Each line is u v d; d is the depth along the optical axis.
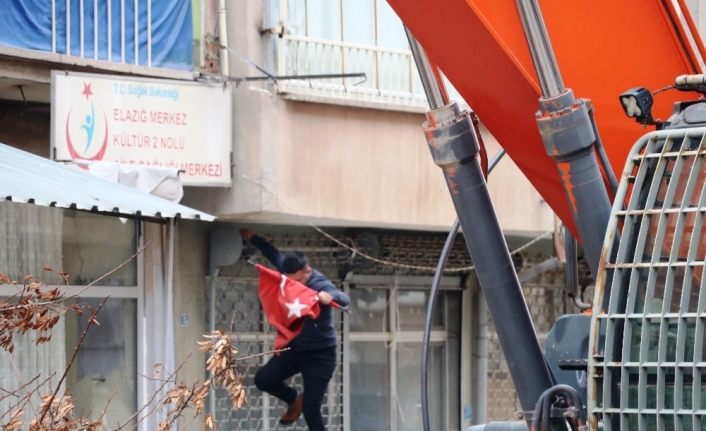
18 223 13.09
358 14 15.83
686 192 5.83
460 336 18.58
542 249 18.95
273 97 14.96
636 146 6.13
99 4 14.01
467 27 6.36
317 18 15.48
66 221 13.73
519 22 6.50
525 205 17.05
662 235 5.79
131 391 14.27
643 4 7.14
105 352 14.05
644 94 6.52
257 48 15.05
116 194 10.46
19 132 14.48
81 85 13.69
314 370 12.97
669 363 5.58
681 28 7.21
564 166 6.36
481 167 6.78
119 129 13.93
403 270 17.69
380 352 17.69
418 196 16.23
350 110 15.68
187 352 15.40
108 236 14.14
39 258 13.31
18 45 13.40
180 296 15.34
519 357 6.59
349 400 17.20
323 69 15.48
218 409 15.70
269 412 16.23
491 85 6.56
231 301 16.02
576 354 6.92
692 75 6.74
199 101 14.48
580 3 7.05
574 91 7.02
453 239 7.88
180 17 14.55
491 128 6.79
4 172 9.73
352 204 15.66
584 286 17.45
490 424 7.46
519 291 6.63
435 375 18.47
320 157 15.38
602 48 7.07
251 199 14.84
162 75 14.34
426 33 6.46
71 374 13.72
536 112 6.48
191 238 15.47
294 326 12.89
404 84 16.11
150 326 14.27
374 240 16.69
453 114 6.62
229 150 14.68
